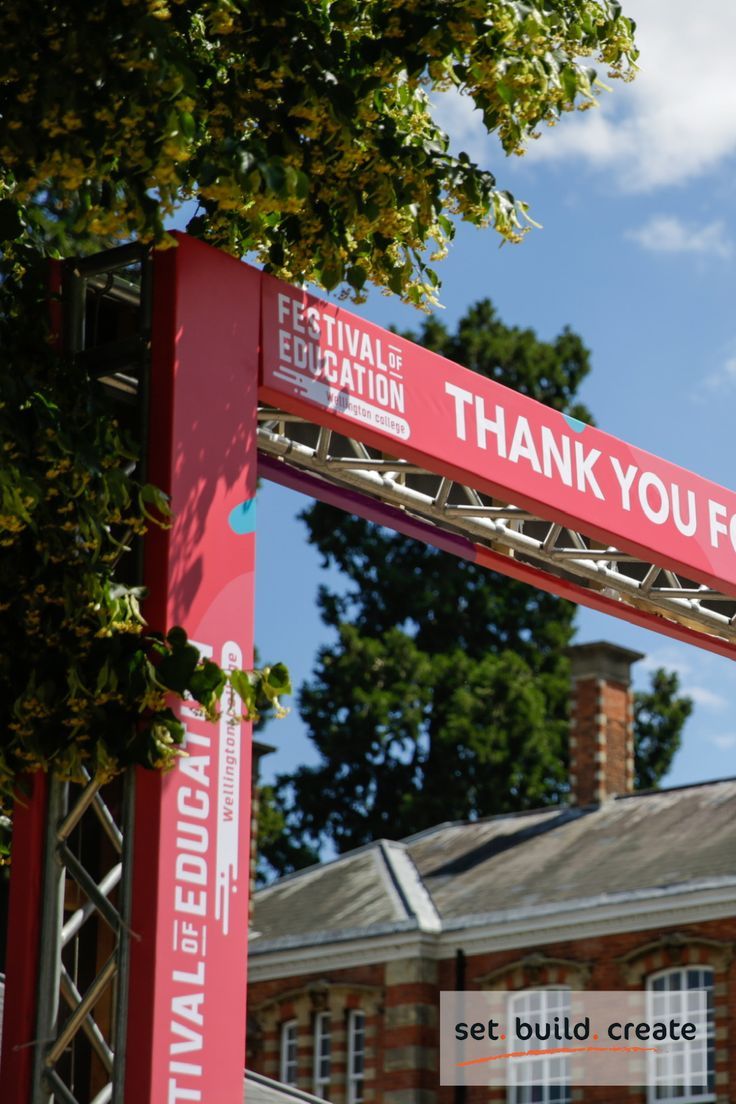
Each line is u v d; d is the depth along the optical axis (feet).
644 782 225.97
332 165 38.75
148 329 36.94
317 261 40.91
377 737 213.66
